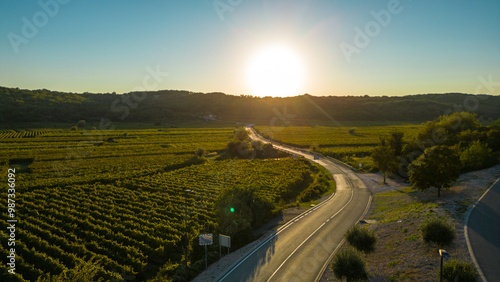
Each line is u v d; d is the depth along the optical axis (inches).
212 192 2032.5
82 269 952.9
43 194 1902.1
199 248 1131.9
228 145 4111.7
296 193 2257.6
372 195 2012.8
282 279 897.5
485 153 1893.5
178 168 3105.3
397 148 2625.5
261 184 2236.7
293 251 1107.3
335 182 2465.6
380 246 1042.7
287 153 3983.8
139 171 2679.6
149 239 1251.2
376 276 841.5
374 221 1414.9
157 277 983.0
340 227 1368.1
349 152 3725.4
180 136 5531.5
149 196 1877.5
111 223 1466.5
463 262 742.5
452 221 1064.8
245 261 1042.1
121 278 983.0
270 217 1582.2
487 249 853.8
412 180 1592.0
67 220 1456.7
